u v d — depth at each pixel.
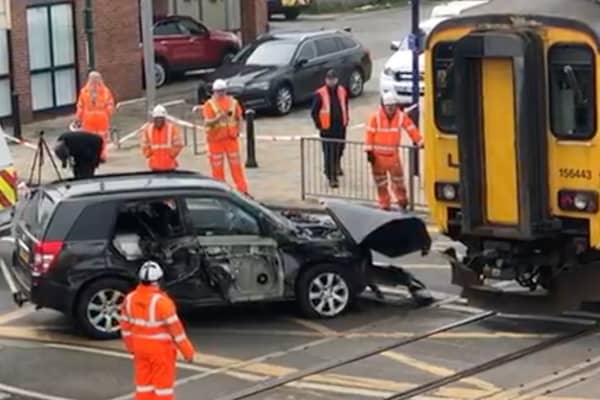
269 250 24.64
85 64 50.28
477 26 23.75
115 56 51.75
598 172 22.88
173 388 19.95
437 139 24.78
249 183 37.44
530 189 23.14
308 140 37.44
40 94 49.12
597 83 22.62
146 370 19.11
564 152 23.14
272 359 22.78
